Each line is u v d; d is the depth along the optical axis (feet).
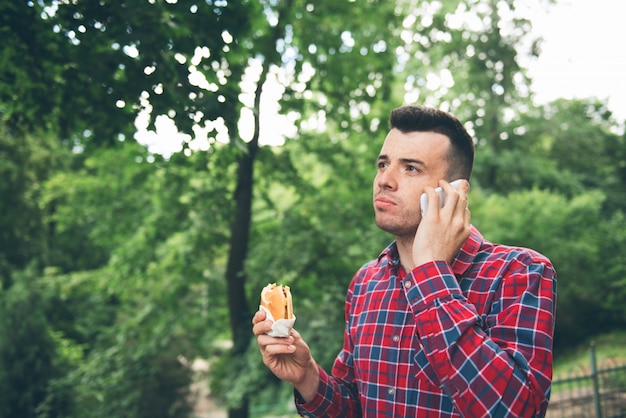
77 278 34.73
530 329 4.17
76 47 12.48
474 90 59.77
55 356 37.11
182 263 29.94
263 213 34.55
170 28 12.25
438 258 4.43
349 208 28.78
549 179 71.67
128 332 30.22
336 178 30.91
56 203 57.82
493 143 70.28
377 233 28.35
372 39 28.09
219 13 13.09
